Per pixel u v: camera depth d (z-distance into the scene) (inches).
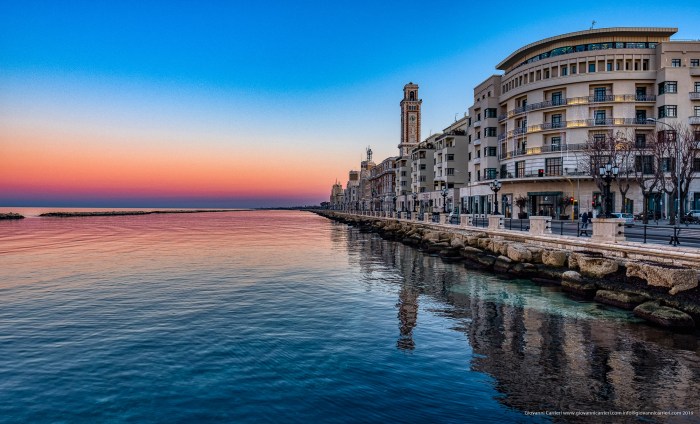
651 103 2431.1
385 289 892.0
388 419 350.9
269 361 479.5
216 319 655.8
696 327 571.8
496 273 1072.8
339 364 467.8
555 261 922.7
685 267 651.5
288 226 4124.0
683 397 381.4
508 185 2815.0
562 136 2578.7
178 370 456.1
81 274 1096.8
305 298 805.9
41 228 3501.5
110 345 536.1
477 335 564.1
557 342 529.0
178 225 4286.4
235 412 367.6
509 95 2871.6
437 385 411.2
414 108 6673.2
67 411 372.2
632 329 574.6
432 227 2039.9
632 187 2374.5
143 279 1021.2
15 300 788.0
